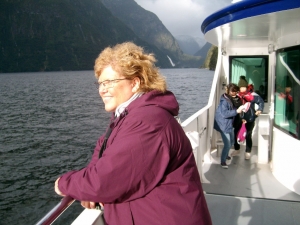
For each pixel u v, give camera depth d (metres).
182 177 1.33
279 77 4.40
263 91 6.23
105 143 1.45
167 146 1.27
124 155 1.21
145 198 1.29
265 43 5.47
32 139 47.31
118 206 1.34
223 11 3.21
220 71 6.34
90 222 1.65
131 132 1.25
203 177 4.42
